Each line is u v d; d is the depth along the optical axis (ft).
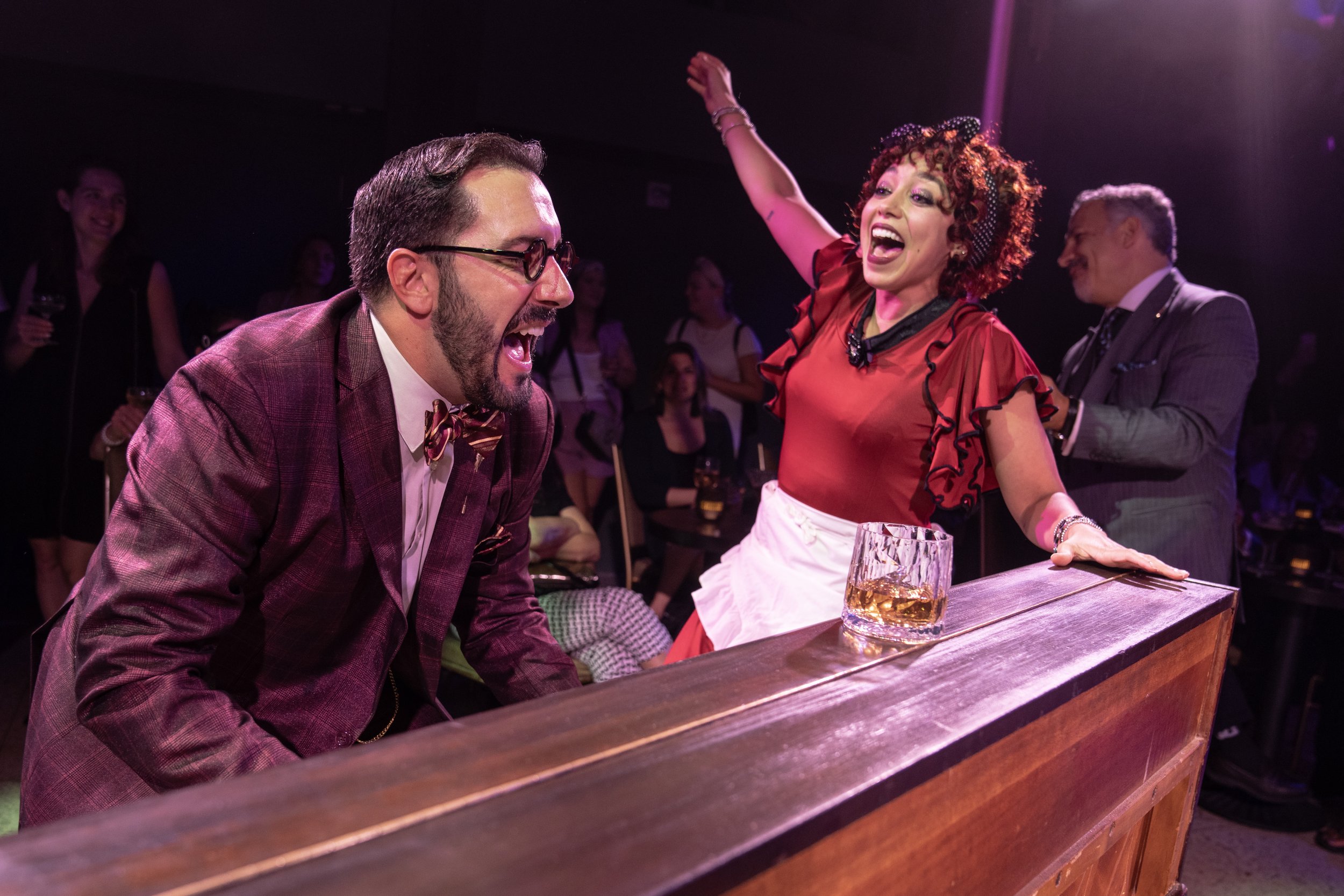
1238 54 17.20
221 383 3.02
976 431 4.33
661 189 17.92
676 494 12.60
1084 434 7.15
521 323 3.28
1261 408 20.70
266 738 2.82
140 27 12.73
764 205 6.16
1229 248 19.33
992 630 3.00
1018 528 9.06
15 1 12.09
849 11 17.29
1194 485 7.71
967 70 14.73
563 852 1.42
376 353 3.31
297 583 3.35
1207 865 7.98
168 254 14.25
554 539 9.27
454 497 3.66
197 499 2.96
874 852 1.92
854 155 17.57
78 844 1.31
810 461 4.79
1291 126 18.03
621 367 14.87
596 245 17.67
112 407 10.59
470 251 3.10
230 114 14.21
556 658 4.12
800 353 5.01
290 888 1.24
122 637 2.84
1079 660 2.74
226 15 13.09
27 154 13.14
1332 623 9.43
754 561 4.90
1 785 7.46
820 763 1.86
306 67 13.62
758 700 2.18
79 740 3.14
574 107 15.57
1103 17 16.33
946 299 4.67
